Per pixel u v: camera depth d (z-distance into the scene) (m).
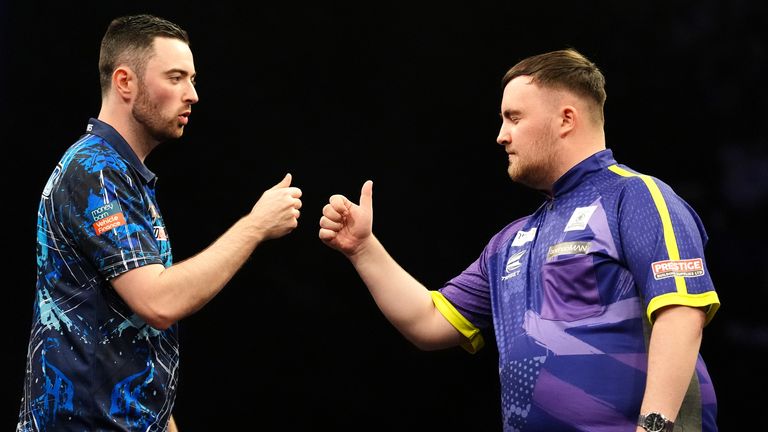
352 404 9.72
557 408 4.04
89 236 4.02
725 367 9.44
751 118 9.69
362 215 4.89
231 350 9.73
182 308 4.04
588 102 4.45
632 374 3.97
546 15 10.13
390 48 10.26
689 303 3.82
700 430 3.98
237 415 9.61
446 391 9.80
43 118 9.59
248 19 10.10
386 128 10.21
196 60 9.99
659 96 9.90
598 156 4.38
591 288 4.08
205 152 9.98
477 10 10.26
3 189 9.48
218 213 9.93
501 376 4.33
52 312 4.11
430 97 10.25
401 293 4.90
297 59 10.19
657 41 9.92
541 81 4.45
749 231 9.59
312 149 10.10
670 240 3.92
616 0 9.98
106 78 4.39
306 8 10.17
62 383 4.02
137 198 4.18
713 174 9.73
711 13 9.78
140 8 9.80
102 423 4.00
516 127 4.48
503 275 4.55
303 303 9.86
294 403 9.70
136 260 4.03
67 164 4.16
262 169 10.02
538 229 4.46
